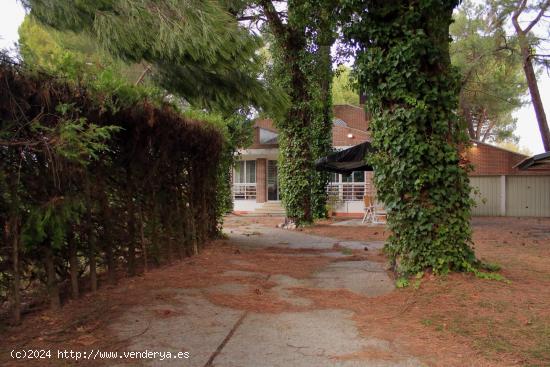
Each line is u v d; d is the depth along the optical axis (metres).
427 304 4.87
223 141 9.79
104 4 4.91
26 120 3.94
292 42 13.63
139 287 5.68
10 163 4.03
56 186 4.43
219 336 4.05
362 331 4.18
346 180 24.25
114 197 5.77
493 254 8.46
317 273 6.78
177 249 7.70
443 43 5.89
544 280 5.86
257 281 6.21
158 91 6.16
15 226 4.11
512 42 18.67
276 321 4.48
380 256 8.37
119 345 3.81
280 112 8.44
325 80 14.67
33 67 3.98
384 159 6.04
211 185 9.68
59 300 4.77
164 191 7.18
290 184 14.66
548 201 20.61
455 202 5.77
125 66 5.75
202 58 5.26
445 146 5.73
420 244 5.74
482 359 3.48
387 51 5.94
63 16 5.19
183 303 5.05
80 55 5.70
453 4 5.87
